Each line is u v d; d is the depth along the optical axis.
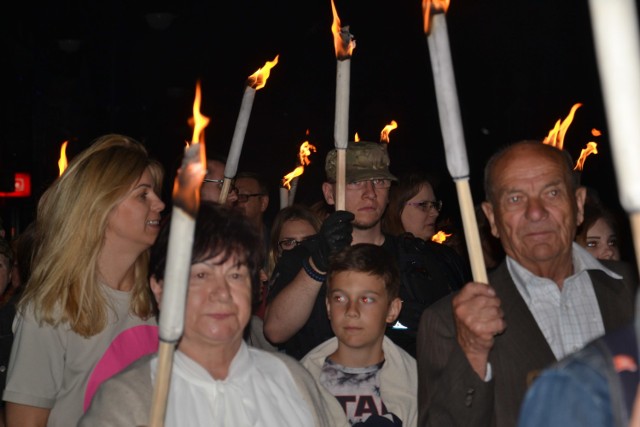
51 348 3.36
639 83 1.44
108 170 3.51
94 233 3.45
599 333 3.16
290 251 4.36
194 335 2.84
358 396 3.76
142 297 3.54
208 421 2.77
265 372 2.99
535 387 1.81
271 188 15.64
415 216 5.82
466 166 2.71
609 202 10.58
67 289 3.39
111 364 3.39
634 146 1.46
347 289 3.76
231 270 2.87
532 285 3.19
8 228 13.06
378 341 3.81
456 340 3.13
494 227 3.36
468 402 2.98
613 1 1.43
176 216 2.25
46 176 15.00
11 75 13.00
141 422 2.71
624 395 1.69
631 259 4.62
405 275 4.33
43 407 3.34
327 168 4.69
